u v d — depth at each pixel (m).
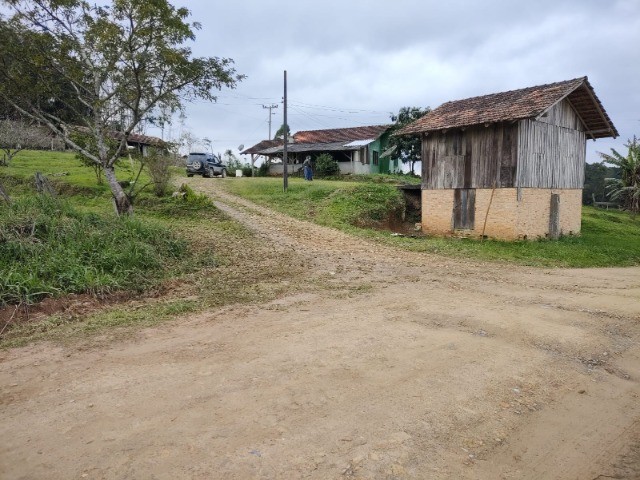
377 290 9.15
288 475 3.28
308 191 25.00
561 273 12.49
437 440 3.81
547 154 19.05
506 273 11.90
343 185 26.58
